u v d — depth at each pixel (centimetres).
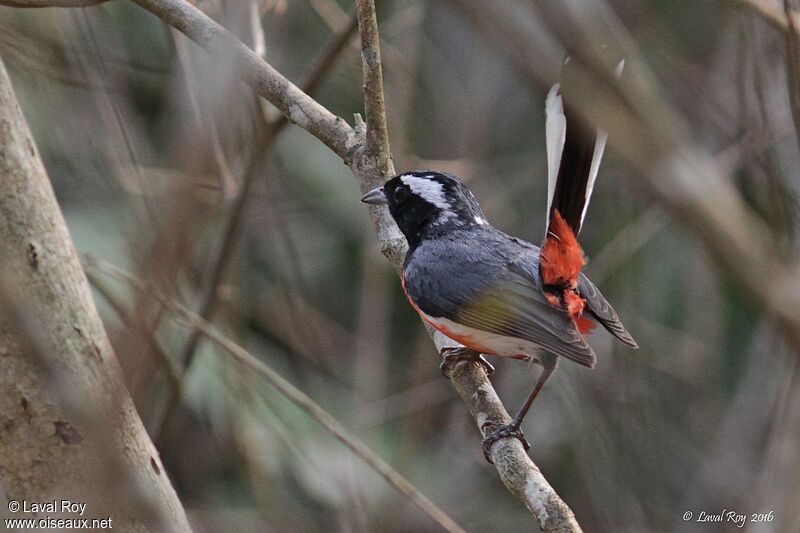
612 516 1311
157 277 320
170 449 1228
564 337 762
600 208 1426
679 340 1373
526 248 861
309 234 1444
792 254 616
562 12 300
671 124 310
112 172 1125
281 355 1351
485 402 795
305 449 1250
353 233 1454
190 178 320
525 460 730
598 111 295
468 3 317
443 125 1435
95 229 1141
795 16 638
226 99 360
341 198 1421
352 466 1267
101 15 1177
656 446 1341
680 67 912
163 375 1167
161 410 1142
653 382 1380
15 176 566
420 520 1362
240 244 1255
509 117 1482
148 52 1279
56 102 1130
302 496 1278
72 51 1106
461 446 1456
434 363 1412
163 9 764
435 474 1416
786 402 632
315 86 1059
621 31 319
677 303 1402
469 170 1296
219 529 1191
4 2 732
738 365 1395
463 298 812
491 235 872
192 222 319
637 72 305
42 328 562
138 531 543
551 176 739
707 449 1353
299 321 1348
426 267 847
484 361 868
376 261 1376
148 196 966
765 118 799
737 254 283
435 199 877
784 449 668
